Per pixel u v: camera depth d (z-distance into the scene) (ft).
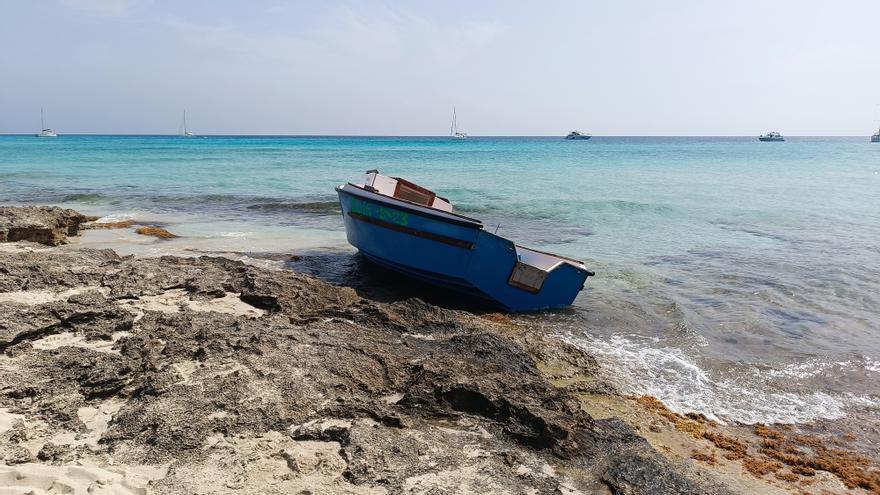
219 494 12.75
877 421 21.43
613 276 40.75
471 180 108.17
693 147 362.94
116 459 13.96
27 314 20.85
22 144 302.04
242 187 90.79
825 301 35.73
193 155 189.98
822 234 57.36
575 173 127.65
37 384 17.03
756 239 54.70
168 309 24.90
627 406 21.29
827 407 22.44
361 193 37.60
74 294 24.77
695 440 19.22
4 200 72.02
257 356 19.16
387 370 19.97
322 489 13.26
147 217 61.11
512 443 16.71
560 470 15.75
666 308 33.78
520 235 55.62
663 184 104.37
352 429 15.69
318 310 26.91
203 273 30.04
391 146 322.34
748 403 22.54
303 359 19.53
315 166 138.51
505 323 30.60
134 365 18.24
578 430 17.74
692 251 49.21
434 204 46.78
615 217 66.23
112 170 121.49
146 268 29.45
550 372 23.73
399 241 35.73
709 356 27.07
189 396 16.49
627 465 16.31
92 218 56.34
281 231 53.98
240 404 16.35
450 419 17.63
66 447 14.19
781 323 31.96
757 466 17.76
